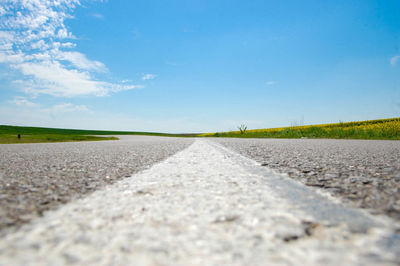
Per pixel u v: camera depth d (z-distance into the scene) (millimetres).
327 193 1310
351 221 878
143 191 1381
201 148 5406
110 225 854
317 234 765
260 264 584
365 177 1767
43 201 1175
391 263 583
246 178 1776
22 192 1370
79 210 1027
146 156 3576
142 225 854
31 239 731
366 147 4965
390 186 1474
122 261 604
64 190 1420
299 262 592
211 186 1504
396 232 777
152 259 613
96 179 1780
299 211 998
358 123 24562
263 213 975
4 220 900
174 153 4086
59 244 700
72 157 3467
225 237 749
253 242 712
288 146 5629
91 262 598
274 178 1771
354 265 573
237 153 3961
